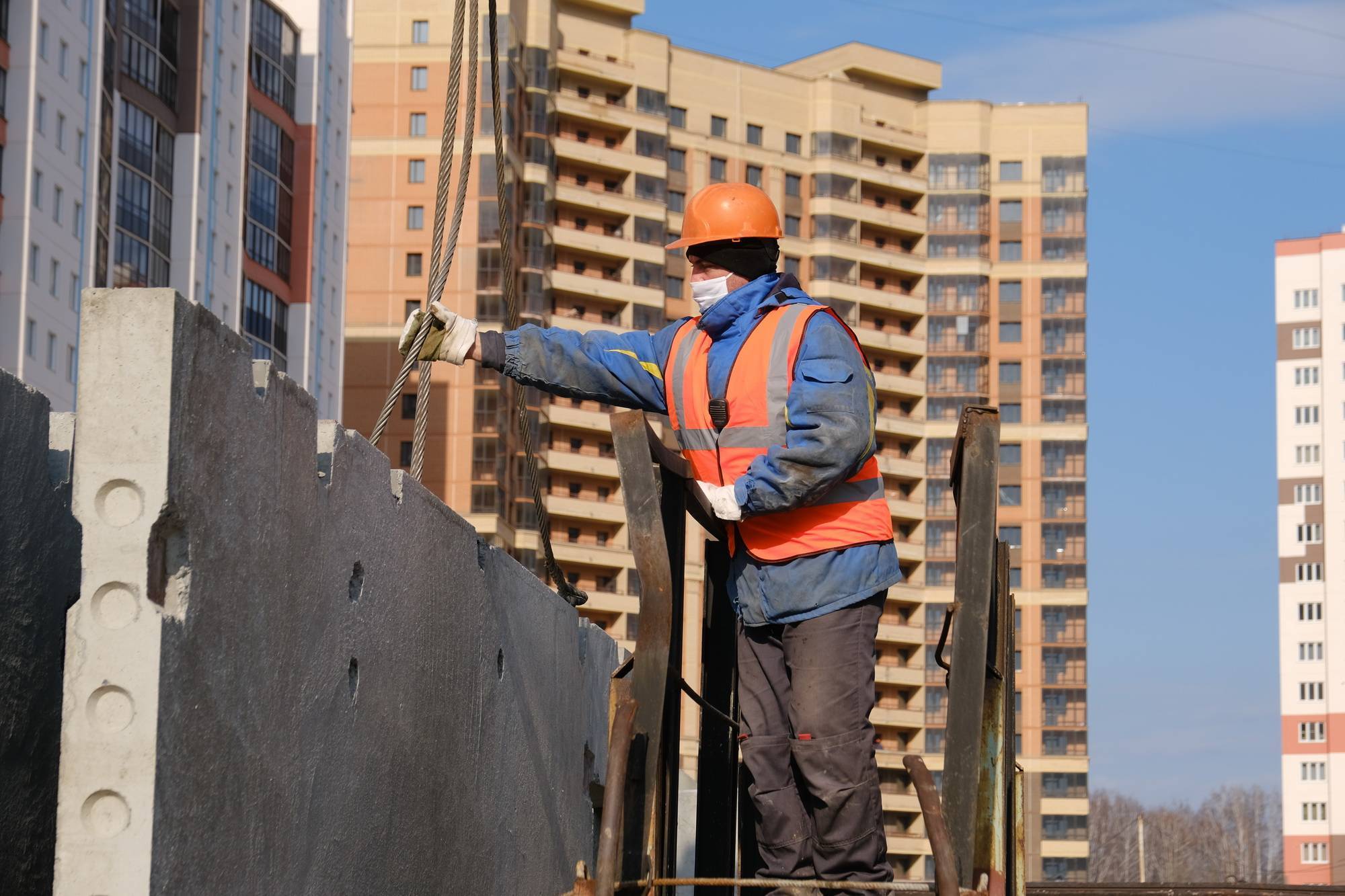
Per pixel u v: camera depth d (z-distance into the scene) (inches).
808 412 227.6
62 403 2677.2
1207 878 7554.1
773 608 231.9
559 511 4591.5
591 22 4968.0
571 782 387.2
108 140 2815.0
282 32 3499.0
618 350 264.1
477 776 301.9
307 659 216.4
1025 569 5103.3
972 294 5226.4
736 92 5137.8
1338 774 6589.6
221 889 188.4
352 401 4468.5
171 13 3046.3
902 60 5383.9
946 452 5142.7
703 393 240.4
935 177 5305.1
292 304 3538.4
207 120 3127.5
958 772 201.6
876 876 226.1
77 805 171.0
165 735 173.9
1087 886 831.1
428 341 271.0
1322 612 6756.9
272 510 203.6
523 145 4685.0
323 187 3693.4
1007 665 238.5
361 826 238.4
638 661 210.2
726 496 224.5
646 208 4904.0
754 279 244.7
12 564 197.3
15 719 198.4
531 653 345.1
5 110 2524.6
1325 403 6884.8
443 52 4594.0
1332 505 6830.7
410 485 262.1
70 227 2691.9
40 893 205.2
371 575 243.0
